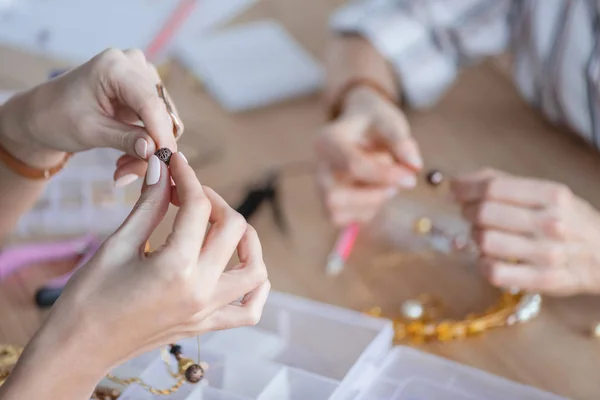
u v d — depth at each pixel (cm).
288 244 75
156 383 59
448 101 90
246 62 93
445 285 71
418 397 59
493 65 95
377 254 74
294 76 91
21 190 67
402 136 78
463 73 93
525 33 90
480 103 90
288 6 104
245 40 96
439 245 74
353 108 82
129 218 52
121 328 50
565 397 63
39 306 69
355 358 62
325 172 78
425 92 89
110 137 60
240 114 88
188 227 50
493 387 60
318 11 103
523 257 69
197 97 90
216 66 92
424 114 88
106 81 60
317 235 76
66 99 61
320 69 93
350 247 75
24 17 99
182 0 103
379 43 88
